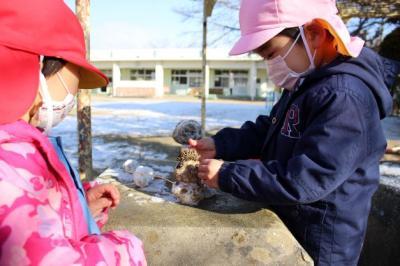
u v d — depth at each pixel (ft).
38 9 2.64
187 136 5.67
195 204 4.71
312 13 4.13
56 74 2.90
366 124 3.76
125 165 6.15
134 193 5.12
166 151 19.47
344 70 3.93
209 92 106.83
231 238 3.96
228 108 55.62
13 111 2.49
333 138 3.66
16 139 2.59
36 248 2.31
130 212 4.42
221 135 5.50
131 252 2.88
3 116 2.47
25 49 2.55
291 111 4.29
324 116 3.77
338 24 4.15
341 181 3.67
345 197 3.99
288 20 4.10
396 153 15.40
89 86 3.53
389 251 6.39
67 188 2.84
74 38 2.91
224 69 108.37
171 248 3.94
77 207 2.88
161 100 76.59
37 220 2.40
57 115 3.02
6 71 2.48
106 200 4.04
